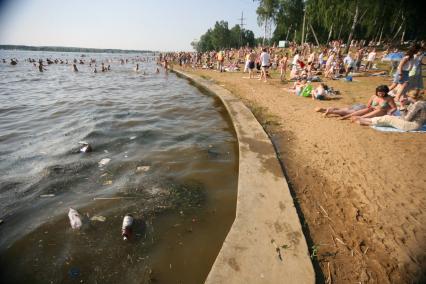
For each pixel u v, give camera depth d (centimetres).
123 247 308
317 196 389
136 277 269
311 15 3722
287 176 451
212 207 387
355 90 1175
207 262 290
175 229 339
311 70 1655
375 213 340
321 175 449
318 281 251
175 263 288
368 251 285
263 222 322
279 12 5534
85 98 1290
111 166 516
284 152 556
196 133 737
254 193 386
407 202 357
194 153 589
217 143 659
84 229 336
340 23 3706
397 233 304
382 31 3981
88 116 909
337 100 1002
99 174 483
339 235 311
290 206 355
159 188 436
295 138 636
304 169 475
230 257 269
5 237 324
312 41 5459
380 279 252
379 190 389
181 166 522
